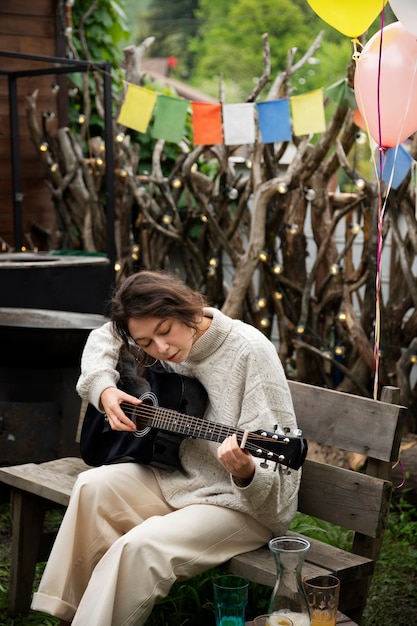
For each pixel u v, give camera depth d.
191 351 3.12
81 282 5.76
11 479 3.61
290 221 5.77
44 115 6.95
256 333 3.10
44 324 5.15
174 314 2.92
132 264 6.64
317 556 3.01
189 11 23.81
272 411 3.03
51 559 3.07
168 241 6.46
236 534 3.02
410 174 5.08
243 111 5.13
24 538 3.64
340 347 5.57
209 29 23.44
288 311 5.93
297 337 5.82
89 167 6.86
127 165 6.51
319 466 3.25
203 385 3.17
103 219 6.73
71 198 6.97
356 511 3.12
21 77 6.79
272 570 2.90
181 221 6.65
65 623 3.06
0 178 7.09
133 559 2.84
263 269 5.91
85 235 6.82
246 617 3.52
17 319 5.15
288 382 3.51
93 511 3.11
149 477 3.22
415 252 5.21
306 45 22.53
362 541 3.13
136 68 6.63
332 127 5.29
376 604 3.80
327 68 18.47
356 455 5.04
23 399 4.68
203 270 6.33
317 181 5.64
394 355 5.43
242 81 22.88
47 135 6.99
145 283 2.98
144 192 6.44
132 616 2.83
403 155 4.51
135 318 2.93
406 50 3.69
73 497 3.12
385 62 3.70
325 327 5.79
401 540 4.45
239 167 6.65
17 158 6.90
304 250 5.84
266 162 5.77
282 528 3.08
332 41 20.20
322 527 4.41
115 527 3.15
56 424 4.70
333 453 5.10
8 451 4.68
